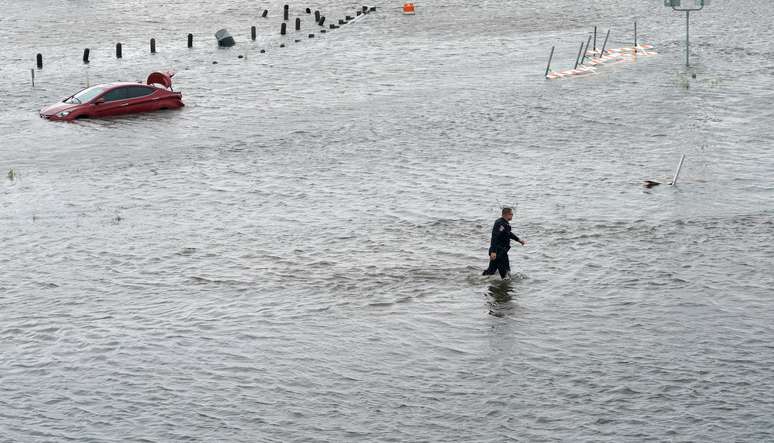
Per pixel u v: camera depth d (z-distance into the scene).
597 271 50.16
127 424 36.34
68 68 115.56
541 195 63.38
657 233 55.44
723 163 69.44
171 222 60.03
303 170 71.06
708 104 88.25
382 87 100.62
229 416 36.75
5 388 39.22
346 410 36.97
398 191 65.31
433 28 142.12
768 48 118.12
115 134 83.00
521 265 51.28
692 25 139.12
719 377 38.75
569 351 41.38
